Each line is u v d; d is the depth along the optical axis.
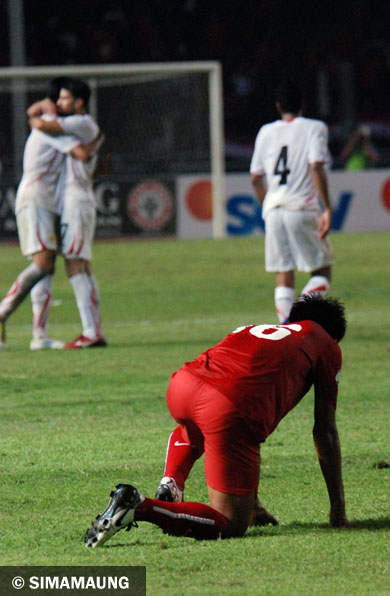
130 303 42.72
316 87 100.94
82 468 16.67
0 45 96.00
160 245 65.19
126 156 81.00
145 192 70.19
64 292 46.97
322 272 30.41
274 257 30.30
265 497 14.80
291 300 30.27
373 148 80.94
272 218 30.08
